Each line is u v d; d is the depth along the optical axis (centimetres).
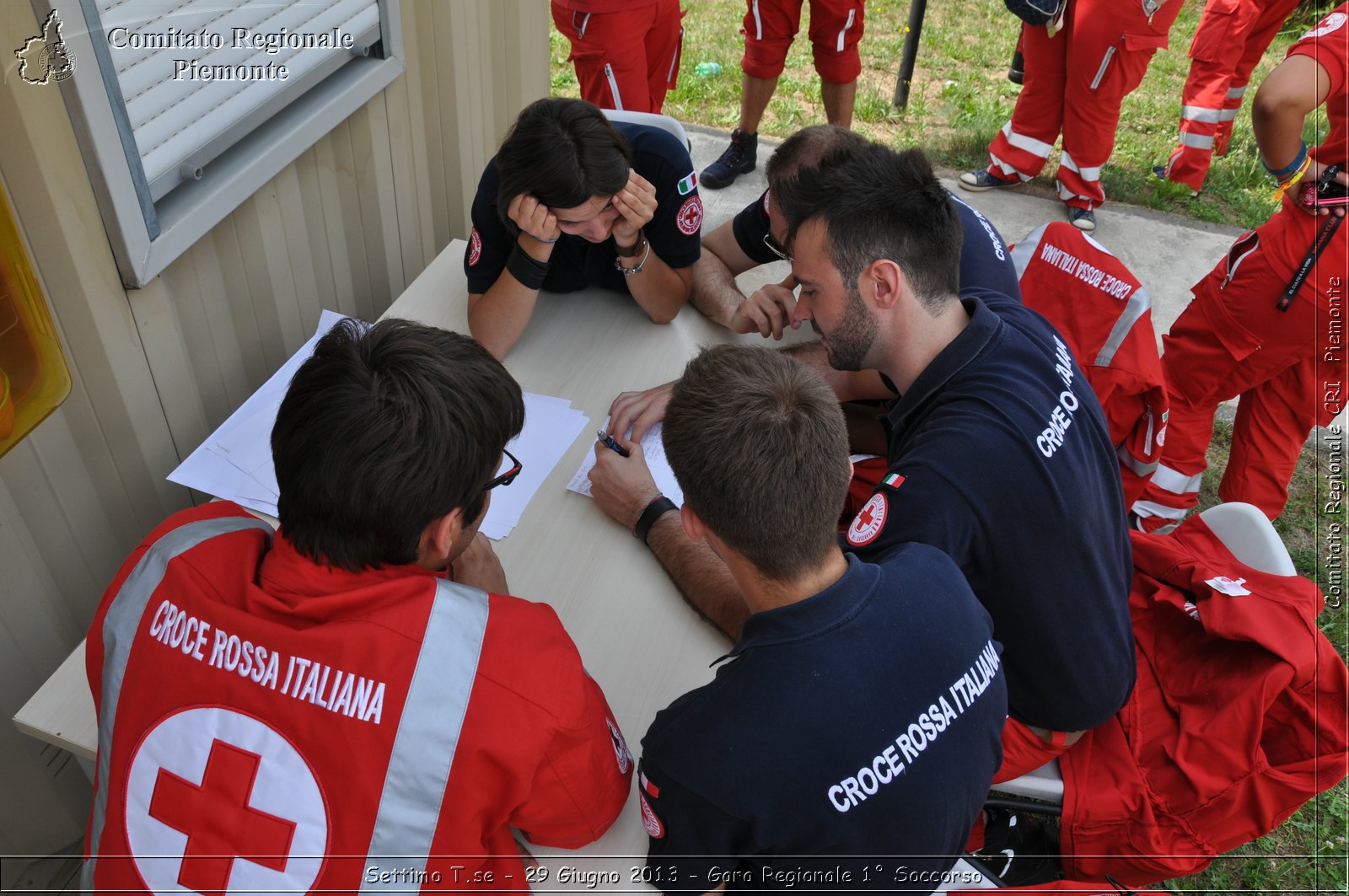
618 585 131
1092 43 326
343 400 83
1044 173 402
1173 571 148
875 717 89
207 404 179
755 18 340
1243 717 129
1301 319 208
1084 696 130
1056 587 123
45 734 112
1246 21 349
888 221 124
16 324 114
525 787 89
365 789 83
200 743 85
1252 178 408
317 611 87
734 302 184
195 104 150
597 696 99
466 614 89
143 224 143
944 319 131
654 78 332
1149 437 185
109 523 162
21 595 147
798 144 171
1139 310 179
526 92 278
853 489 173
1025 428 120
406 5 206
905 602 94
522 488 144
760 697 89
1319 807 205
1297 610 134
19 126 121
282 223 187
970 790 96
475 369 89
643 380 168
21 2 115
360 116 203
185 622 88
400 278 240
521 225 151
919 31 406
